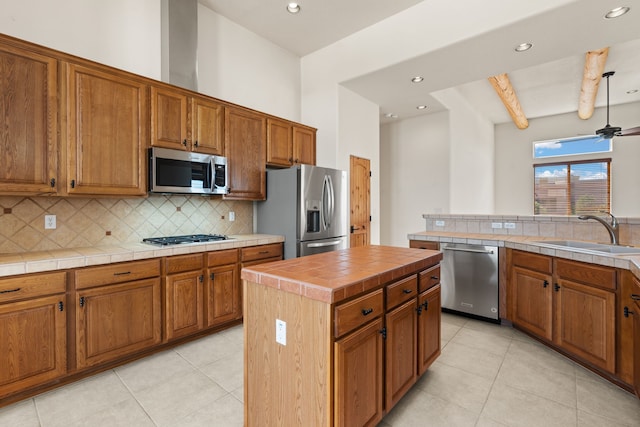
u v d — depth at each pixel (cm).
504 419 174
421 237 352
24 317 187
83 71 226
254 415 158
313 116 438
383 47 362
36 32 236
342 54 404
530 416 177
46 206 238
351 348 138
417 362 196
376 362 156
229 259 295
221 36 357
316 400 133
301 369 138
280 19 363
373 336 154
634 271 181
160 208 306
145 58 293
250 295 160
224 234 359
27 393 193
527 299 277
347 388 136
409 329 187
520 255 286
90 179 230
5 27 224
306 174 346
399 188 602
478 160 693
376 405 156
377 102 491
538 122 771
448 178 536
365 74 381
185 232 326
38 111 207
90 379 215
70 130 220
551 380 213
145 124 260
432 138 557
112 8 274
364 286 146
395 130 608
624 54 443
